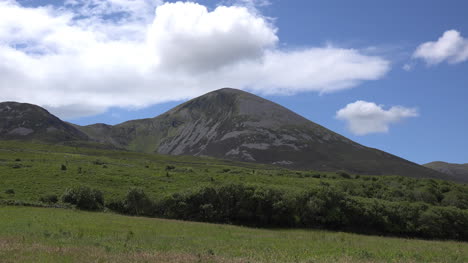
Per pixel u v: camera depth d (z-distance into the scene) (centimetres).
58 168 9669
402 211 6988
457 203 9669
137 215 6744
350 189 10100
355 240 4712
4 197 6512
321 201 6938
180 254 2555
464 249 4300
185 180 9669
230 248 3139
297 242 3962
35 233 3388
